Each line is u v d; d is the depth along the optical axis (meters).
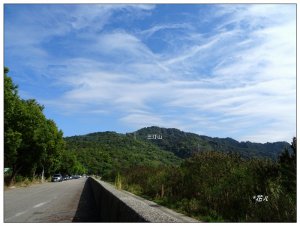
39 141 48.28
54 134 64.06
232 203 13.48
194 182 17.77
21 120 43.50
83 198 23.81
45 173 78.50
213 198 14.65
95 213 15.21
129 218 7.12
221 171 17.00
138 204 7.74
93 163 143.38
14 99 37.41
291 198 11.15
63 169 109.00
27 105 47.28
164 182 21.88
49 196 25.75
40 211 15.82
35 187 43.16
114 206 9.55
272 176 13.51
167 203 17.39
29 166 51.31
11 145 37.69
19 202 20.48
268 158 14.97
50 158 64.38
